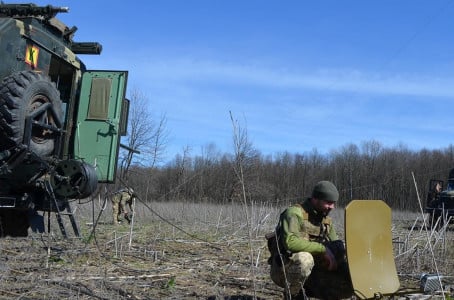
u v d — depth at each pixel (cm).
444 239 909
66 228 1003
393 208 4681
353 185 5053
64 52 912
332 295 492
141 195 2406
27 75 761
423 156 5684
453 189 2375
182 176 2358
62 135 905
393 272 476
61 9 849
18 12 858
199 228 1324
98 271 658
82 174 818
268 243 502
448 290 596
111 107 935
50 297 512
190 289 592
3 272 600
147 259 779
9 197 838
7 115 735
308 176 4838
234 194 1845
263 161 4638
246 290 600
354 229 460
